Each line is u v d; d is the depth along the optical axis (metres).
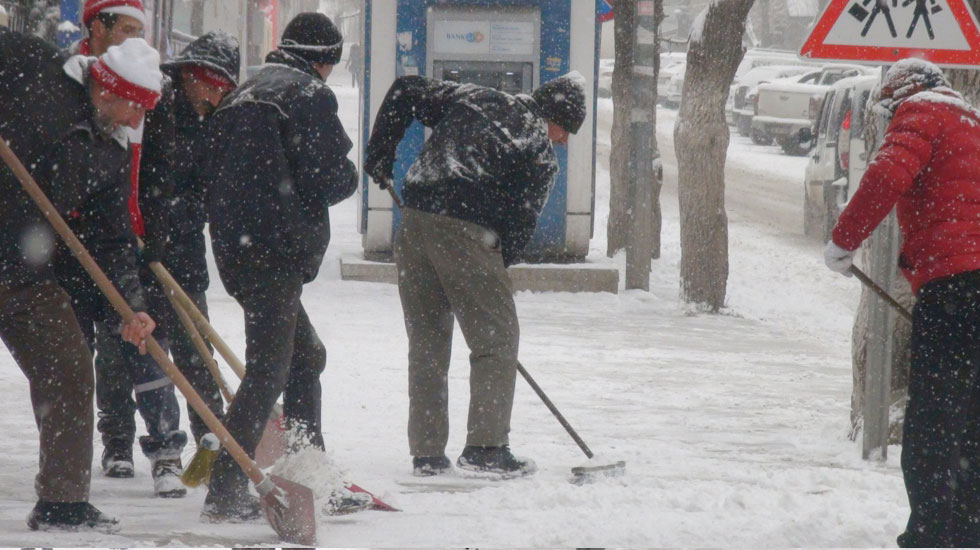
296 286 19.09
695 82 51.66
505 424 23.02
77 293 19.12
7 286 16.94
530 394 32.75
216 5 94.69
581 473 22.45
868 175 18.05
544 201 22.92
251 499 18.55
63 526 17.20
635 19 54.84
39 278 17.11
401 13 53.16
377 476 22.52
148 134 19.75
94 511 17.45
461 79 53.59
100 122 17.31
